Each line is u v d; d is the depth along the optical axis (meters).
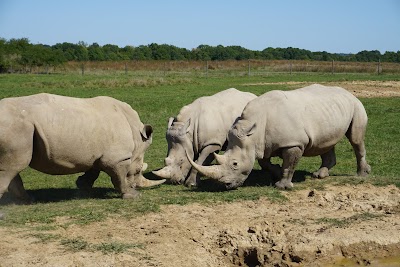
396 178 13.26
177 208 10.80
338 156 16.47
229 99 13.35
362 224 10.12
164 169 12.49
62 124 10.38
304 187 12.49
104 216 10.12
